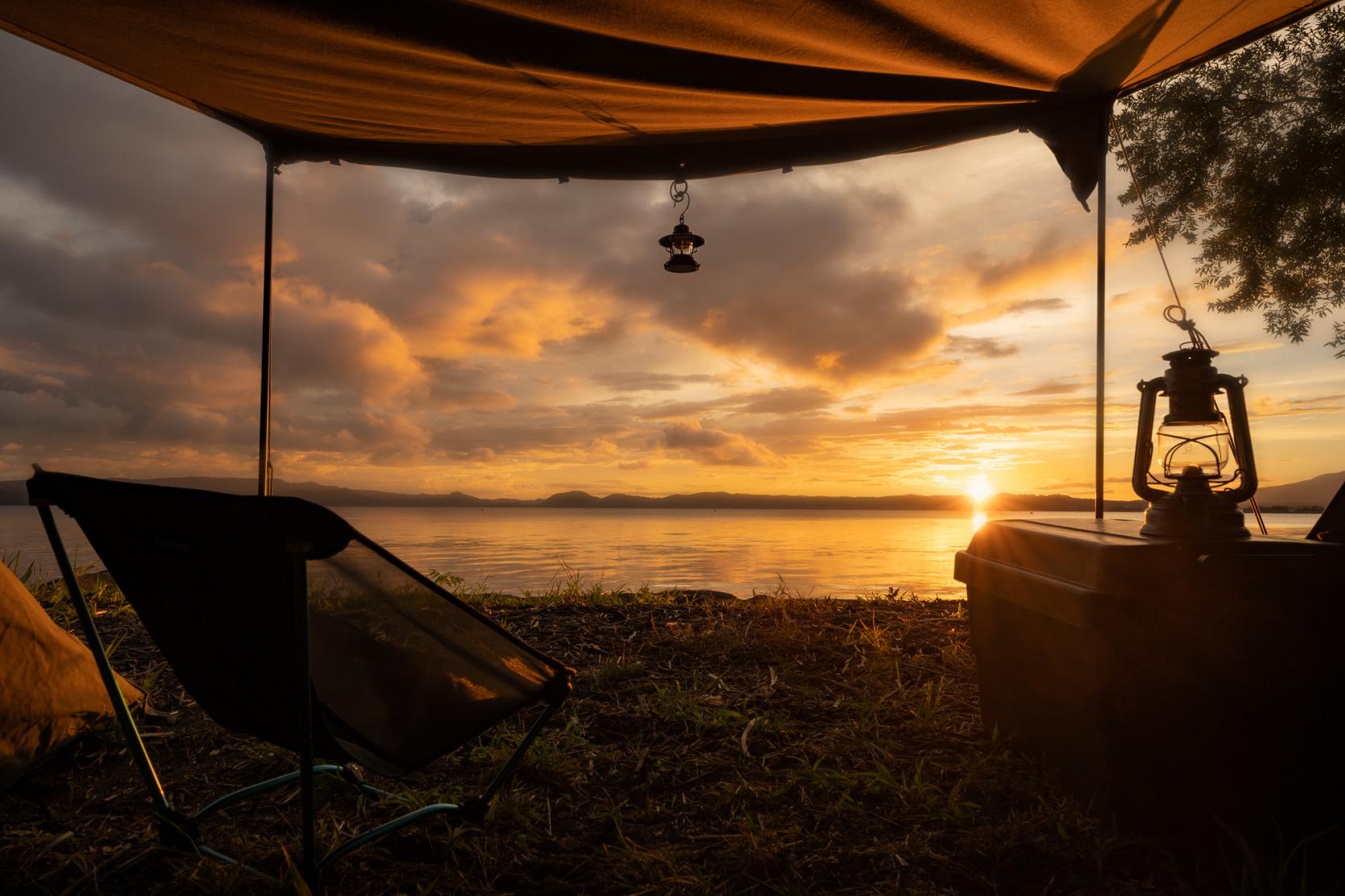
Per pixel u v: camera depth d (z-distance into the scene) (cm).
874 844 184
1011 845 177
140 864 175
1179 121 845
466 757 240
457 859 179
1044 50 299
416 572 140
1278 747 162
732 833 193
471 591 529
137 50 299
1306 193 774
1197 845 167
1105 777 174
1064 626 191
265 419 407
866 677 311
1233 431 185
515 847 184
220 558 137
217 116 379
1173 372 192
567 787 221
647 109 361
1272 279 823
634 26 271
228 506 127
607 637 382
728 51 295
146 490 133
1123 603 165
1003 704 234
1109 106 356
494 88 332
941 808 199
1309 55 759
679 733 261
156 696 285
